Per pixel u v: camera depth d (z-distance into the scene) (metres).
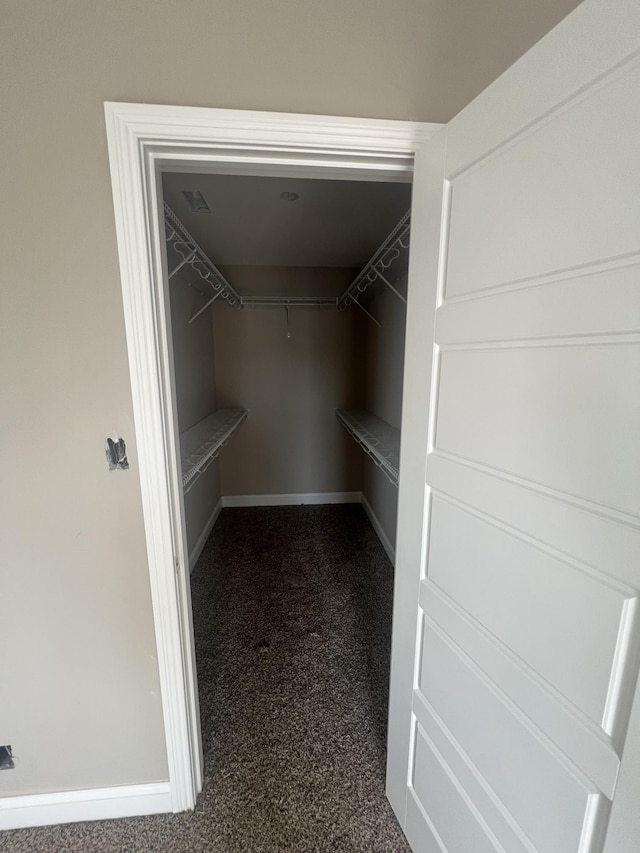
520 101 0.65
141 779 1.23
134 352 0.93
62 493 1.01
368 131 0.89
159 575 1.07
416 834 1.12
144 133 0.84
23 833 1.20
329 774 1.37
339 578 2.60
